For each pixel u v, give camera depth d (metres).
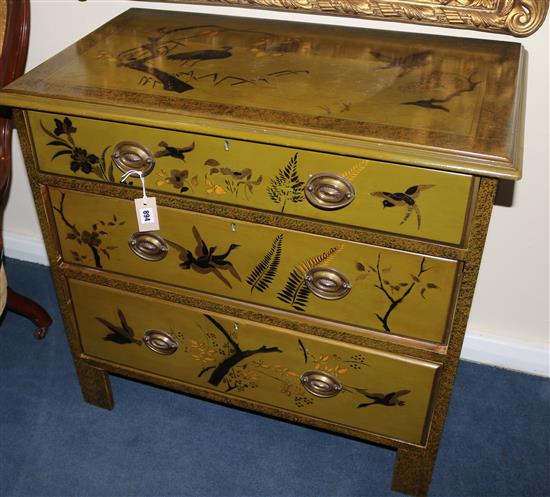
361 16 1.45
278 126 1.10
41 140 1.27
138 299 1.43
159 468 1.61
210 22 1.49
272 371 1.42
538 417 1.72
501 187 1.58
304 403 1.45
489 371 1.86
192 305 1.39
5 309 2.01
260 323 1.36
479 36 1.43
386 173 1.08
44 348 1.92
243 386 1.48
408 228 1.12
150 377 1.58
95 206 1.33
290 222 1.19
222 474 1.59
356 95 1.18
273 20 1.50
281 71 1.27
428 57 1.32
